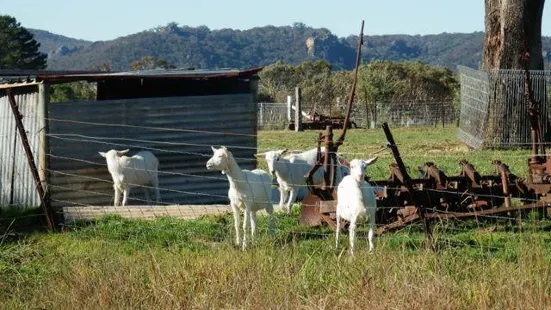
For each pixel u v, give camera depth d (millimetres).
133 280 11828
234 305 10945
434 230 14469
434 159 28672
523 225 15375
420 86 73625
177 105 22391
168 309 10898
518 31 34250
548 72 33875
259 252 12461
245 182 15391
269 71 92062
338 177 17188
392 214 16000
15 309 11531
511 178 17125
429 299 10258
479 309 10070
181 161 22375
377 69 72938
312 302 10617
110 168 20797
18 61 104375
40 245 16031
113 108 21891
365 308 10352
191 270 12070
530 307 9953
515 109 33969
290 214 18531
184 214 18734
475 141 35125
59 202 21234
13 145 21734
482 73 35062
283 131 52094
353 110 61844
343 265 11922
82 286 11789
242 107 22812
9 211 19781
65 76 21172
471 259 12047
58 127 21328
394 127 56375
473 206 16234
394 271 11344
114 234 16594
